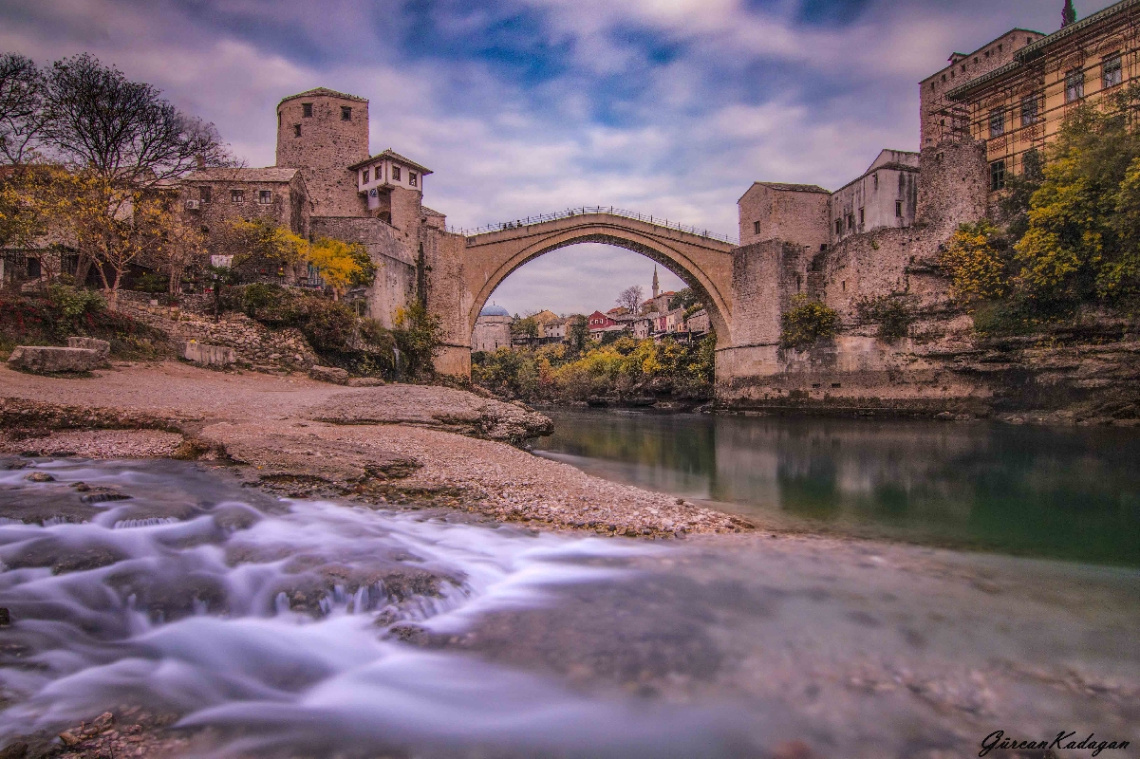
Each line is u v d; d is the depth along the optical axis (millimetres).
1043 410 33719
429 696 5020
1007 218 39281
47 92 28703
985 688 5375
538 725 4691
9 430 12195
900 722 4805
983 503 14539
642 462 22734
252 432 13719
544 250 51469
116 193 28031
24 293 21406
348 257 35594
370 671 5340
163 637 5602
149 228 31406
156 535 7680
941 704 5086
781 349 50031
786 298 50406
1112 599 7766
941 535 11312
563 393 94375
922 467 20828
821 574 8422
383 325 38844
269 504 9680
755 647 6027
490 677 5305
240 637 5691
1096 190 30062
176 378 21453
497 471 13539
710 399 64750
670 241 54375
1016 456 22781
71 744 4012
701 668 5562
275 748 4203
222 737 4281
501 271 49688
